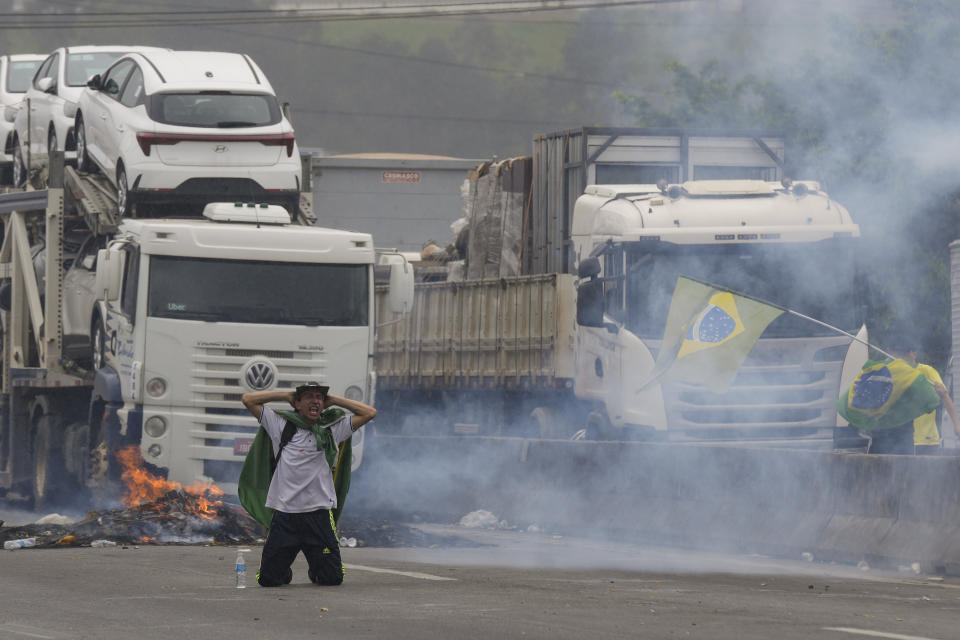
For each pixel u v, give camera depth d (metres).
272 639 32.53
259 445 42.84
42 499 82.75
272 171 78.06
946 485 50.28
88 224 79.12
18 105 101.69
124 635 33.19
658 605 38.84
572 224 79.88
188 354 69.00
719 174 88.75
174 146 76.38
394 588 42.22
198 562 49.38
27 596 40.06
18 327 85.50
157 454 68.81
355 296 71.56
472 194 98.81
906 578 48.69
